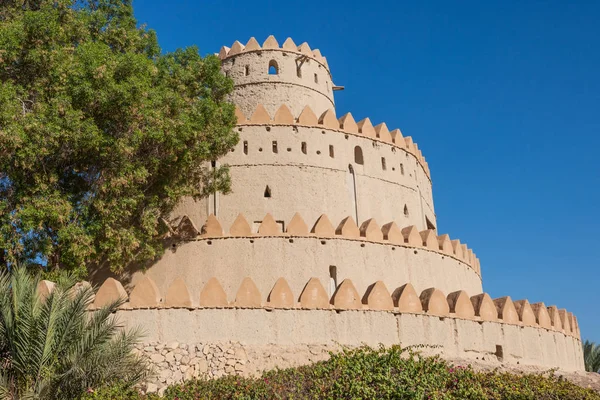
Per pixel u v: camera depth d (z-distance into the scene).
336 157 33.25
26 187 22.30
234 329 22.45
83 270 23.06
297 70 38.59
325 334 23.17
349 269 28.86
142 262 28.06
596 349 41.53
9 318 15.96
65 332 15.93
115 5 29.34
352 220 29.88
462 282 33.22
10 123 20.83
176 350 21.22
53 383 15.08
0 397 15.10
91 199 23.84
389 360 18.30
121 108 23.23
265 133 32.69
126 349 16.62
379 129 35.84
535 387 18.38
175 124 24.95
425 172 39.91
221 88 30.45
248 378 19.59
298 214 29.38
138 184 25.66
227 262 28.25
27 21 22.66
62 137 22.08
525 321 27.25
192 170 28.50
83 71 22.75
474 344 25.38
